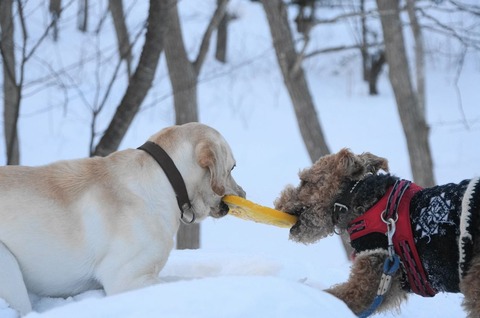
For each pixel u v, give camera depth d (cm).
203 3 2844
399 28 1100
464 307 379
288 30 1070
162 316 258
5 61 845
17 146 1011
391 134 2075
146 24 808
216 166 437
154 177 431
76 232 405
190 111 1034
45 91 2025
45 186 408
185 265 494
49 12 1772
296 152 1916
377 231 395
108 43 2127
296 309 273
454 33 1018
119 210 412
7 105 1000
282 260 500
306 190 449
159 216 424
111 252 409
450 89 2400
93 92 2039
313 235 454
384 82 2639
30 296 414
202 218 457
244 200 450
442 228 370
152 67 766
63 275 409
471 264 364
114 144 798
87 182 416
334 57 2700
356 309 402
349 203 420
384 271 388
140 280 408
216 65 2530
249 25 2938
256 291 278
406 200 390
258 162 1827
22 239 393
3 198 396
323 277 489
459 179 1711
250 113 2234
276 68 2572
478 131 2114
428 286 395
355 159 427
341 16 1009
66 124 1970
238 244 1245
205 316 259
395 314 446
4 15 916
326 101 2405
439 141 2059
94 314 262
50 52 2022
